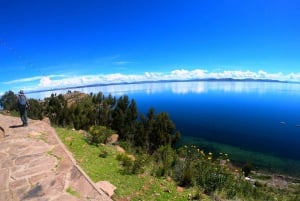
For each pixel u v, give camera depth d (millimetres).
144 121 31203
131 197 7230
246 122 170375
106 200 6590
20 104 14945
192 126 138250
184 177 8773
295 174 54031
